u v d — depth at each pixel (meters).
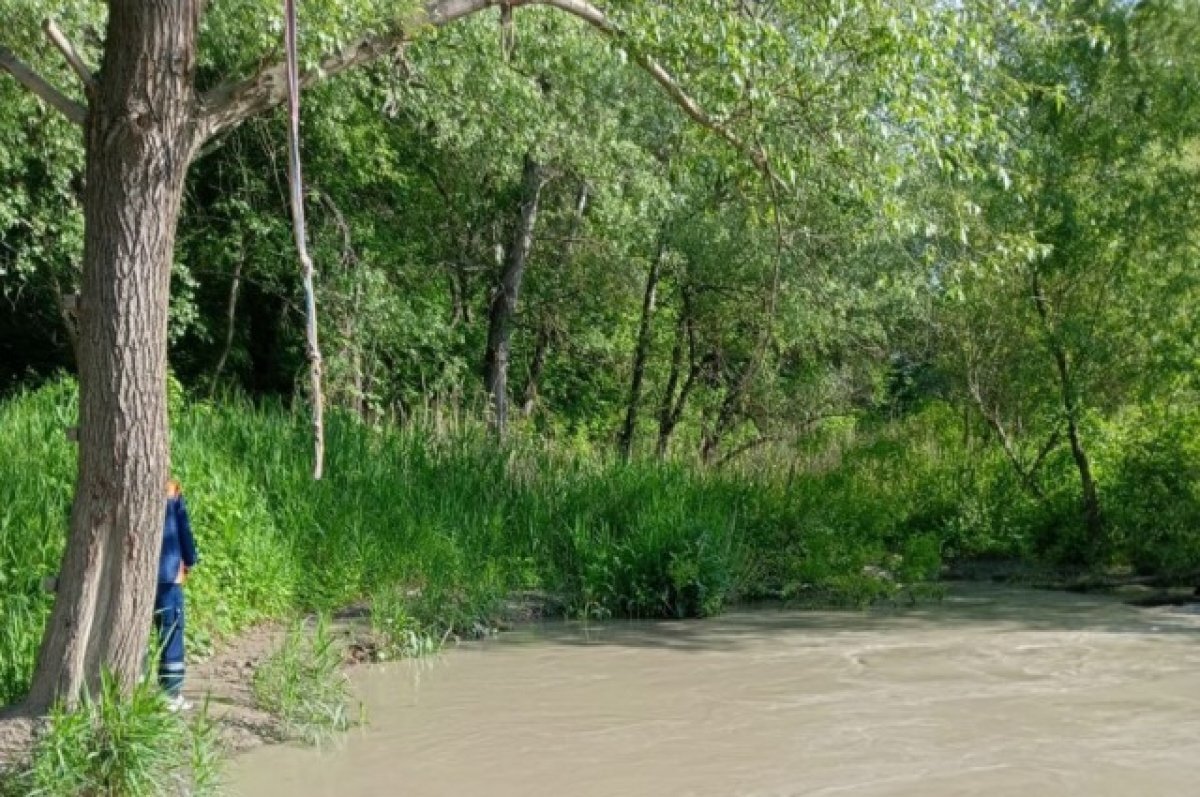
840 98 10.19
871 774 8.27
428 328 21.97
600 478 17.92
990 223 18.27
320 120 19.56
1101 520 19.16
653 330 26.78
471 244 25.83
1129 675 11.51
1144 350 19.00
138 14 7.54
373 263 22.75
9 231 19.55
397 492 15.55
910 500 21.08
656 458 19.61
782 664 12.05
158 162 7.68
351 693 10.65
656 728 9.53
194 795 7.62
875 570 18.05
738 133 10.62
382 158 21.95
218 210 22.02
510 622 14.41
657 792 7.92
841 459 23.09
